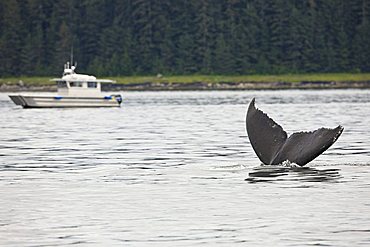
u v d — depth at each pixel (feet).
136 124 282.56
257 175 137.59
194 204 114.42
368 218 104.99
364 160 158.10
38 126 276.82
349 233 97.91
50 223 104.01
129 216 107.65
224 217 106.42
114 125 279.08
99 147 194.59
